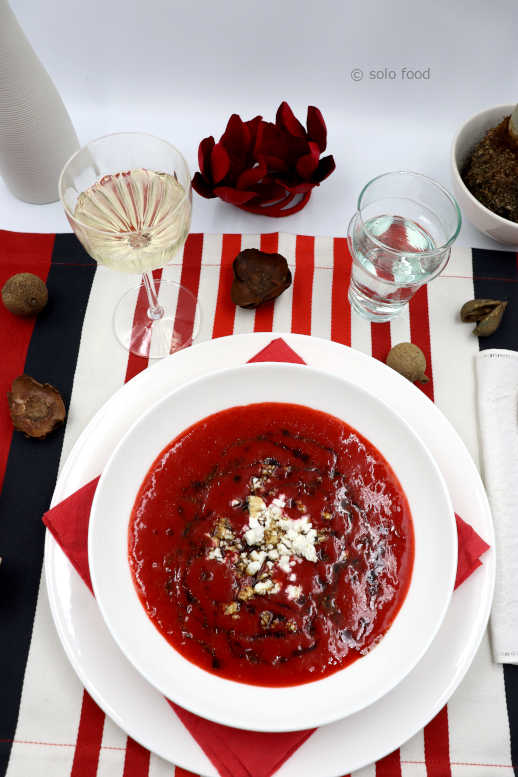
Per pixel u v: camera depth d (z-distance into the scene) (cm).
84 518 53
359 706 47
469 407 62
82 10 73
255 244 67
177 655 50
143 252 54
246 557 53
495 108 64
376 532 53
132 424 54
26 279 62
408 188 62
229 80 78
